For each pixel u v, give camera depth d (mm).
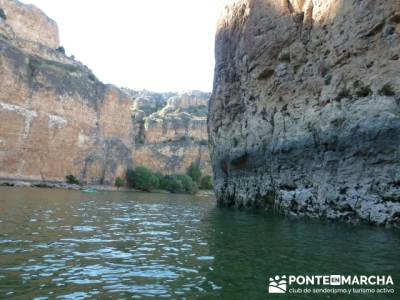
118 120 78188
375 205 14117
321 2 17859
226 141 28500
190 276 6941
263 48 22516
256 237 11859
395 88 13539
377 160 14047
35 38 75625
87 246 9492
